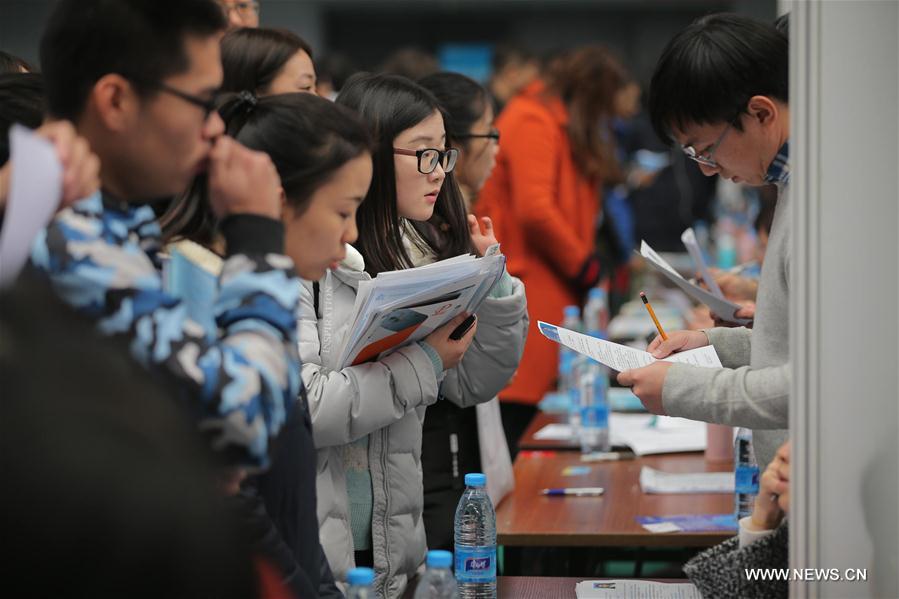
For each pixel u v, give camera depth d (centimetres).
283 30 295
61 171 124
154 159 153
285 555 169
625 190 791
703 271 342
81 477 76
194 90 152
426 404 236
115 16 147
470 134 359
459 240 279
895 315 165
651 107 231
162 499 78
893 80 163
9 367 79
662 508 296
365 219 251
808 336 167
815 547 168
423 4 1650
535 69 762
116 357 85
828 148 165
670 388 214
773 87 216
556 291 497
